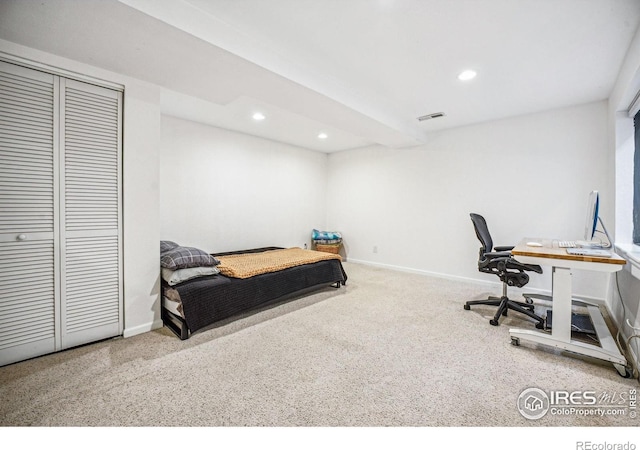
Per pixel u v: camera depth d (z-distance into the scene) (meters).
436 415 1.40
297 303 3.10
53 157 1.92
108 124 2.15
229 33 1.86
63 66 1.92
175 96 3.03
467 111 3.45
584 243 2.16
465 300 3.22
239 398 1.51
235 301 2.55
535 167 3.46
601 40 1.99
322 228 5.95
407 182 4.67
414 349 2.08
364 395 1.55
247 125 4.10
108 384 1.62
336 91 2.70
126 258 2.24
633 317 2.01
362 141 4.97
